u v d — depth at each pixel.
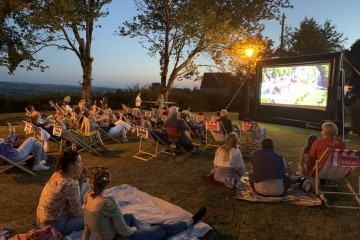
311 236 4.26
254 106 18.33
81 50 20.42
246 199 5.39
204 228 4.28
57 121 9.24
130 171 7.16
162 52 21.88
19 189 5.86
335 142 5.36
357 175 7.05
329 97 14.16
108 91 25.48
